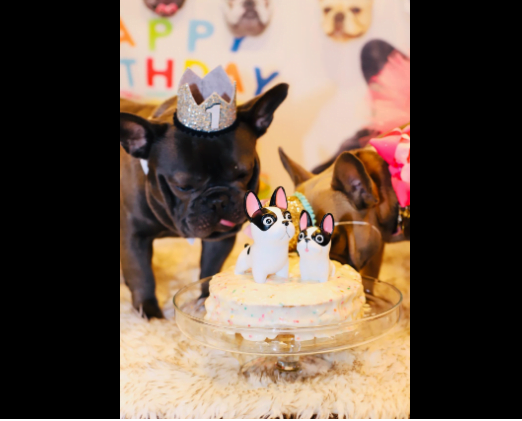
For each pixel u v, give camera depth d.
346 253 0.95
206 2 0.91
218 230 0.93
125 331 0.93
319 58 0.93
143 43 0.90
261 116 0.92
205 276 0.95
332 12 0.92
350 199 0.95
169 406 0.81
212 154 0.89
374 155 0.94
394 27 0.92
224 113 0.86
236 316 0.75
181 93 0.86
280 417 0.80
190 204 0.91
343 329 0.74
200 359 0.90
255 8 0.91
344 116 0.94
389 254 0.96
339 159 0.94
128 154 0.90
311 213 0.87
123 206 0.91
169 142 0.89
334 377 0.86
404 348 0.93
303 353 0.73
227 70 0.92
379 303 0.86
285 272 0.80
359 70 0.93
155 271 0.94
